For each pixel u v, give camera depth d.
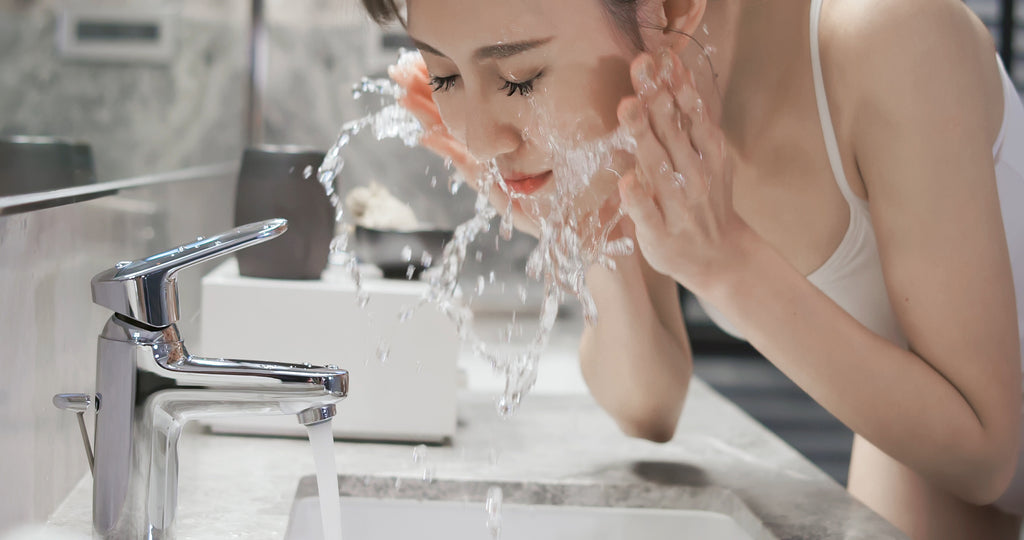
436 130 1.01
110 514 0.64
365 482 0.98
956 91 0.81
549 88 0.78
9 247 0.62
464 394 1.46
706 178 0.79
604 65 0.78
